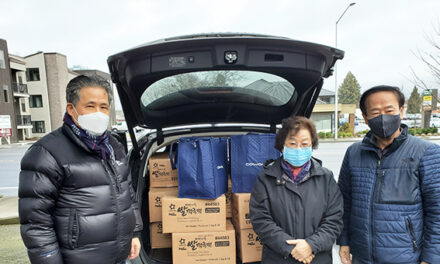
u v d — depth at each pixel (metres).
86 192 1.07
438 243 1.11
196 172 1.59
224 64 1.26
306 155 1.27
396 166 1.19
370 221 1.22
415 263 1.16
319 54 1.35
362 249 1.25
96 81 1.13
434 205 1.12
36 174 1.01
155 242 1.77
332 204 1.31
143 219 1.86
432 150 1.15
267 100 1.95
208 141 1.59
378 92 1.21
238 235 1.65
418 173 1.16
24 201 1.01
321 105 21.97
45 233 1.02
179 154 1.62
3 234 3.12
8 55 20.55
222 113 2.09
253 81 1.70
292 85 1.68
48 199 1.03
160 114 1.99
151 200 1.72
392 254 1.17
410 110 19.81
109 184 1.15
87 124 1.08
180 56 1.28
